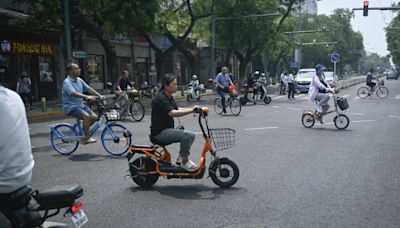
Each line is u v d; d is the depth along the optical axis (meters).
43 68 25.72
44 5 20.42
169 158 6.29
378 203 5.36
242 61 42.00
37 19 20.80
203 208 5.30
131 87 16.30
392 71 76.31
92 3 20.58
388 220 4.77
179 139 6.08
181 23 33.38
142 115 15.41
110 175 7.13
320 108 12.62
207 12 33.75
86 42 29.42
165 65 42.53
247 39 38.44
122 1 20.91
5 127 2.78
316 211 5.09
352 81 50.19
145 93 26.98
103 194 6.00
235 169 6.15
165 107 6.10
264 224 4.70
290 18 52.06
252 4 36.00
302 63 82.69
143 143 10.29
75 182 6.72
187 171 6.12
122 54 34.50
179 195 5.88
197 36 39.75
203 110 5.99
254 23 37.09
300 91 33.84
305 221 4.77
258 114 16.98
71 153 9.10
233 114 17.02
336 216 4.91
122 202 5.62
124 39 33.81
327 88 12.35
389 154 8.47
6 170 2.79
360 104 20.91
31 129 13.73
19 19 22.23
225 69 17.03
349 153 8.62
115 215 5.12
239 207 5.30
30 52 24.16
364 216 4.90
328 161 7.88
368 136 10.84
